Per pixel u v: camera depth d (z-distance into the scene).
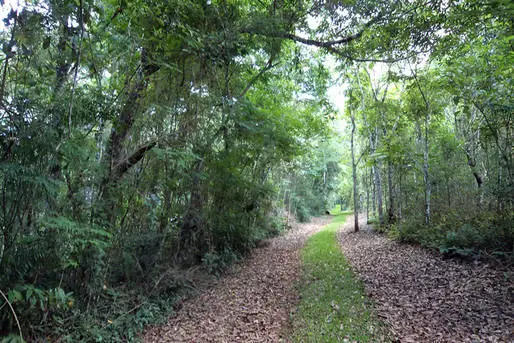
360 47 8.62
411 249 9.22
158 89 6.42
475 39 7.75
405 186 14.03
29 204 3.97
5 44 3.90
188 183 7.42
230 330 4.93
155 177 6.43
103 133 5.70
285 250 12.03
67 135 4.25
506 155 7.94
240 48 7.32
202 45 5.96
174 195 7.51
